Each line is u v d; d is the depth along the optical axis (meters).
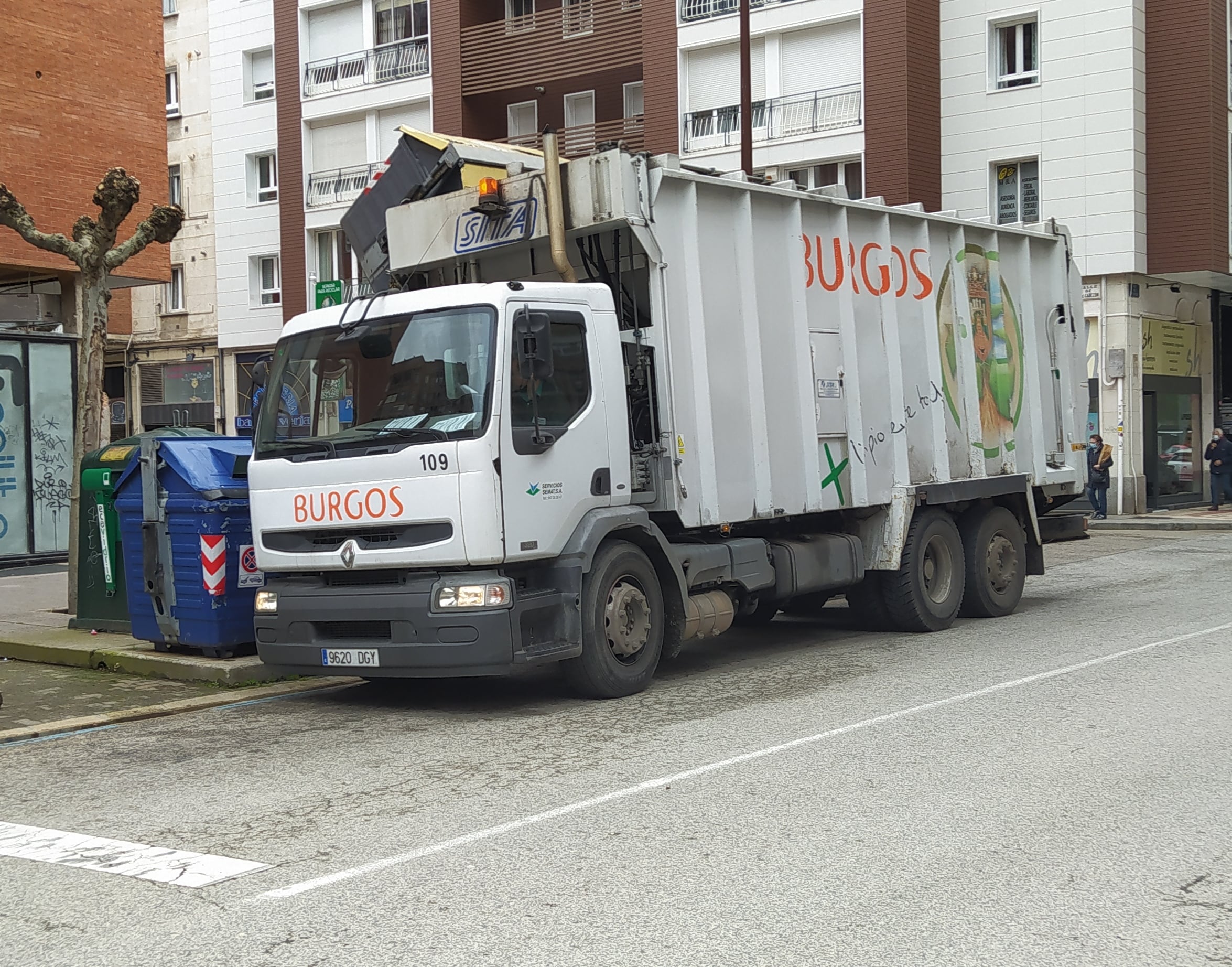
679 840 5.41
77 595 12.41
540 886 4.86
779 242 10.25
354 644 8.32
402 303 8.52
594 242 9.35
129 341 40.22
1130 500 27.67
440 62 34.69
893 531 11.12
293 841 5.62
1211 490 29.53
